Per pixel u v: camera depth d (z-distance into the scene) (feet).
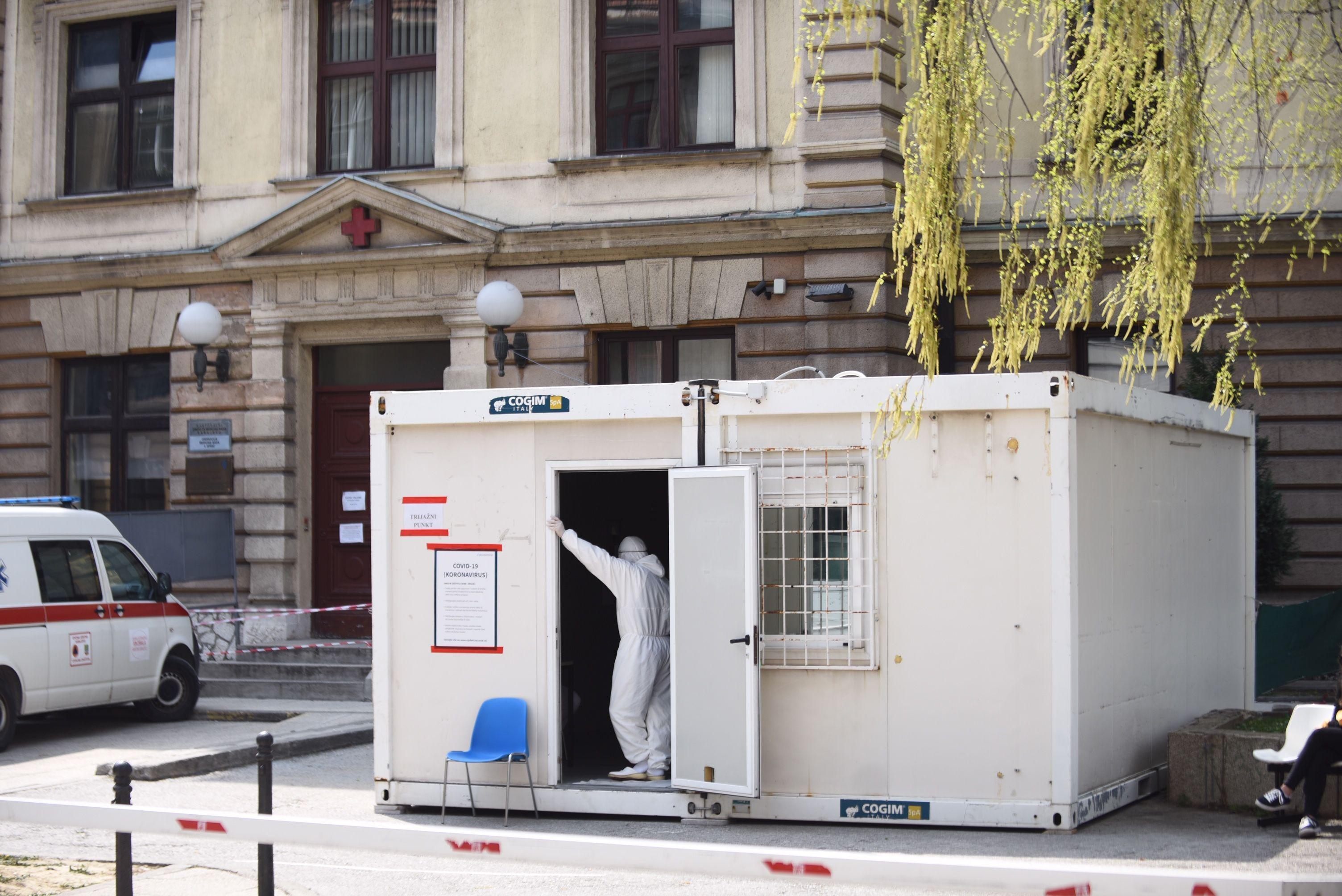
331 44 89.92
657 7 82.94
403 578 48.08
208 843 44.55
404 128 88.28
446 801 46.29
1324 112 46.70
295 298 87.04
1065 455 42.22
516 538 47.14
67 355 94.17
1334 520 74.43
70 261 91.86
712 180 80.12
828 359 77.25
